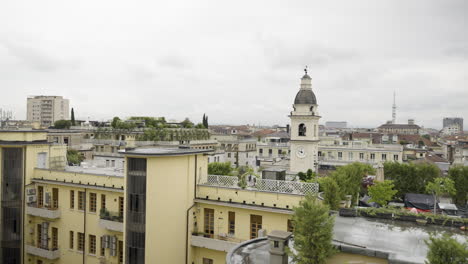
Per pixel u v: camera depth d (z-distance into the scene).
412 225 21.73
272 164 93.25
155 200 29.50
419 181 72.19
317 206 18.97
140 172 29.95
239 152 125.88
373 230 20.78
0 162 39.88
